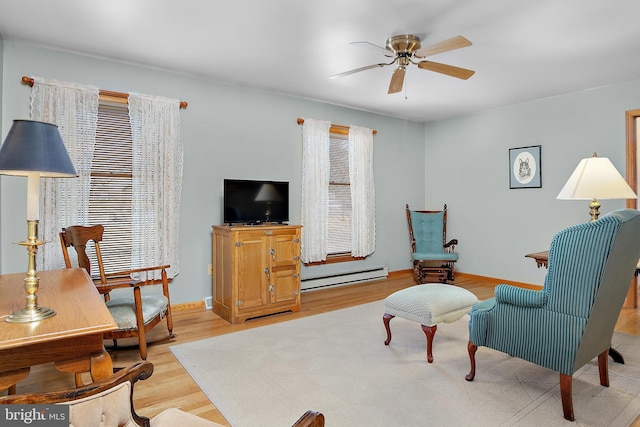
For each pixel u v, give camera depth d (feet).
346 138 16.78
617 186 8.42
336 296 14.52
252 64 11.43
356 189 16.71
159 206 11.73
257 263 11.66
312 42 9.84
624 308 12.45
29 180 4.27
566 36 9.47
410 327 10.79
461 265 18.15
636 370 7.90
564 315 6.12
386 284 16.57
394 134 18.48
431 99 15.33
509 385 7.30
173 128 11.98
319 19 8.60
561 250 6.13
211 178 12.92
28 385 7.29
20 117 9.84
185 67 11.66
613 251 5.68
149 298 9.46
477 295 14.52
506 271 16.38
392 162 18.40
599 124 13.62
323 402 6.70
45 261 10.01
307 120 15.06
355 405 6.60
